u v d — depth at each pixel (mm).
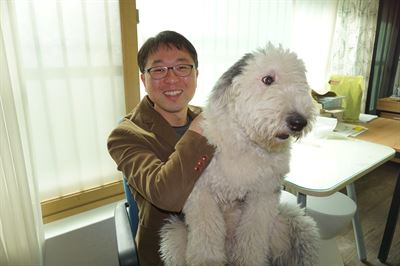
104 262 1629
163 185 730
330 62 2926
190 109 1260
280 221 985
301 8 2494
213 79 1993
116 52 1516
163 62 1019
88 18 1401
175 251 869
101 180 1615
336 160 1351
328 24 2775
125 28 1479
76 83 1434
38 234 1281
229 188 854
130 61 1531
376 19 3266
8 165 1084
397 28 3682
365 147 1536
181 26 1776
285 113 725
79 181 1541
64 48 1364
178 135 1099
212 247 816
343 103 2184
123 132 972
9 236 1130
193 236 826
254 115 766
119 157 915
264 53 828
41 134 1389
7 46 1106
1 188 1089
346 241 2102
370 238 2127
